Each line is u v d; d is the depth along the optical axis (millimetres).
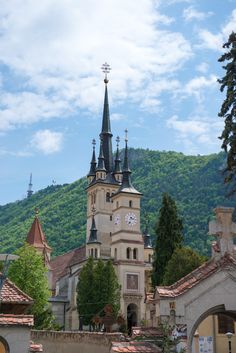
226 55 31641
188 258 63062
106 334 28312
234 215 24609
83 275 91000
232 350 38719
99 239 124062
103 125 138500
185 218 166250
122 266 106812
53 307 113250
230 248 21266
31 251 73312
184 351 19469
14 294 22594
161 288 20719
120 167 133750
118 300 90875
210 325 39375
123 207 112062
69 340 29453
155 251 72875
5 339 18828
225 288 20250
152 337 20094
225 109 30859
